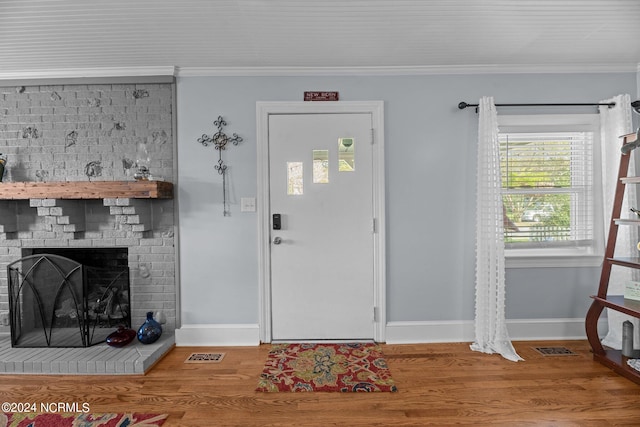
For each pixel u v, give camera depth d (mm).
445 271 3027
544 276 3035
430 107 2990
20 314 2803
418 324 3020
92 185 2686
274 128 2990
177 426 1931
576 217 3092
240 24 2311
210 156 2980
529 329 3027
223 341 3000
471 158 3004
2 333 3010
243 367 2598
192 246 3000
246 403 2145
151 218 3000
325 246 3016
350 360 2688
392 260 3021
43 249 3045
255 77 2975
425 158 3002
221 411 2064
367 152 3002
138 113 2969
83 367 2516
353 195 3004
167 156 2982
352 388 2293
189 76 2971
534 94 2990
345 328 3041
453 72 2975
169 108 2975
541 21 2307
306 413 2043
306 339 3049
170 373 2518
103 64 2852
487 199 2840
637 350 2600
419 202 3012
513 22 2318
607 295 2758
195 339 2998
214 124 2973
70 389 2314
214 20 2262
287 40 2516
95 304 3020
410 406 2100
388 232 3014
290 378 2426
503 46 2633
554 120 2994
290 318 3035
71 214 2873
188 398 2201
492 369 2535
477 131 2998
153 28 2344
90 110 2973
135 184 2688
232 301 3018
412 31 2412
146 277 3010
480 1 2096
